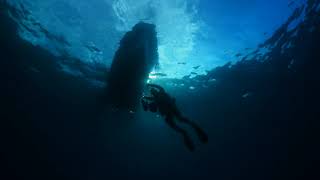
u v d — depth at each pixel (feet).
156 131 57.77
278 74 43.45
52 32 36.94
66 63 43.52
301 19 34.12
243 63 40.45
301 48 38.96
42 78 49.88
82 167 71.05
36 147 67.05
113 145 65.00
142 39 31.63
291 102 48.93
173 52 36.47
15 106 59.16
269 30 34.63
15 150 66.85
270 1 30.83
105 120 56.95
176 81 43.42
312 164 60.75
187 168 66.64
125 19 32.24
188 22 32.12
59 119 61.00
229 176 67.31
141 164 67.36
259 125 55.52
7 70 49.88
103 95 47.57
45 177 69.41
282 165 63.57
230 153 62.95
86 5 31.60
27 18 35.70
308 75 43.14
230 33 34.06
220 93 47.62
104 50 37.65
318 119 51.39
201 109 52.01
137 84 35.09
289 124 54.03
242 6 30.83
